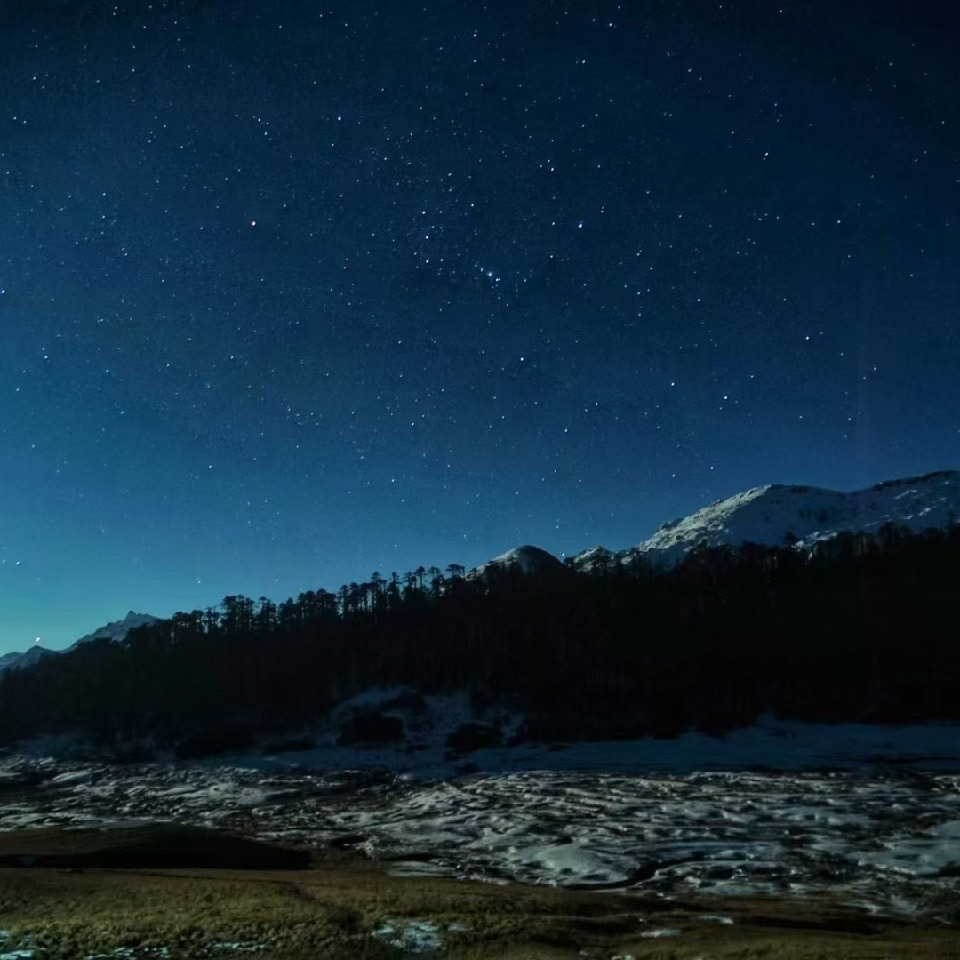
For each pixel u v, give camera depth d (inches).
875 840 2140.7
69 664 7849.4
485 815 2859.3
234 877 1610.5
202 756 5487.2
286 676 6747.1
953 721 5083.7
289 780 4429.1
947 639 6181.1
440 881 1673.2
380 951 912.9
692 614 7317.9
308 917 1050.7
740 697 5856.3
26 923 1046.4
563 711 5831.7
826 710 5516.7
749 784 3422.7
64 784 4904.0
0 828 3154.5
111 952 891.4
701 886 1667.1
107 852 2145.7
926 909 1393.9
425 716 5831.7
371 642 7298.2
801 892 1582.2
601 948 976.3
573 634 7180.1
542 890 1520.7
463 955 911.7
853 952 937.5
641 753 4741.6
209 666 7155.5
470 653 6865.2
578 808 2913.4
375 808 3326.8
